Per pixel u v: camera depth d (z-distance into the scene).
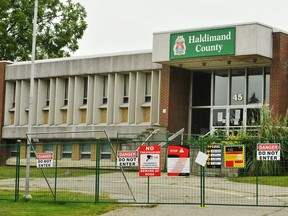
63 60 40.84
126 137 37.00
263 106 29.92
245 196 21.30
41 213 18.22
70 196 21.45
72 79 40.72
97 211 18.47
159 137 34.81
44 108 42.12
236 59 32.78
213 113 36.16
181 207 18.75
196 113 36.75
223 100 35.91
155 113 36.62
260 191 22.58
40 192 22.78
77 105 40.22
